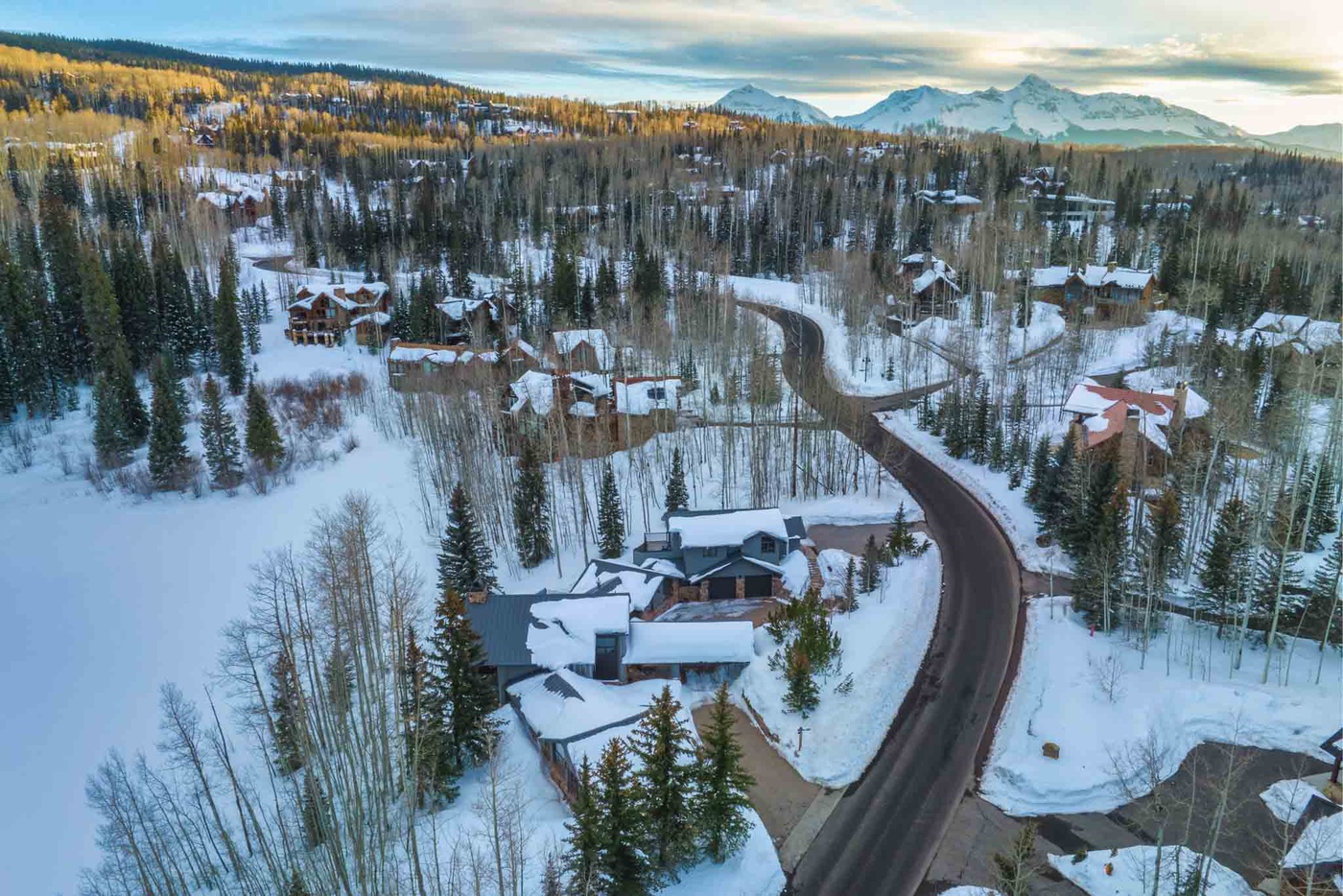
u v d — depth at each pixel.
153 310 113.75
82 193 172.62
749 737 48.16
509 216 185.75
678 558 65.75
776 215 179.88
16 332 96.00
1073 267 134.38
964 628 56.88
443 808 43.50
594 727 44.19
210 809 45.66
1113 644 52.91
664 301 135.12
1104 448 70.50
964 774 43.97
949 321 129.38
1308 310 121.06
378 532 69.44
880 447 91.75
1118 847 38.31
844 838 40.38
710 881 37.47
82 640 61.16
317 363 119.44
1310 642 51.72
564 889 34.50
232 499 82.25
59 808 47.16
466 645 44.91
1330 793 39.28
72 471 87.19
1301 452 64.75
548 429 83.62
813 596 57.19
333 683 45.97
